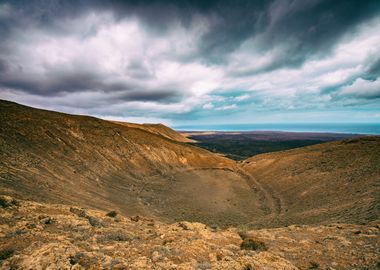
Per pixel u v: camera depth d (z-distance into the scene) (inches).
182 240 513.7
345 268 468.8
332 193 1713.8
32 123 2390.5
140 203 1835.6
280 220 1397.6
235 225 1473.9
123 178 2466.8
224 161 4104.3
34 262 323.0
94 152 2645.2
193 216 1674.5
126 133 3543.3
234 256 455.2
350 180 1825.8
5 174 1226.0
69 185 1606.8
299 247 600.7
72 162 2165.4
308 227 861.8
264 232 749.3
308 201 1765.5
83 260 353.7
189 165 3730.3
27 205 713.0
